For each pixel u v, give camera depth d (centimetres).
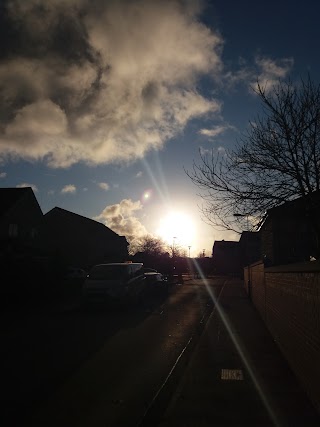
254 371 802
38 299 2084
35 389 698
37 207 3909
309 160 1305
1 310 1819
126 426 540
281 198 1360
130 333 1261
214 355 949
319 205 1337
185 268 8294
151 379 761
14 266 2020
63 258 2609
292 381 726
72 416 575
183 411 585
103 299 1844
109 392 683
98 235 6175
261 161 1345
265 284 1399
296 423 532
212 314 1728
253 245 5994
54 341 1124
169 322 1498
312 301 570
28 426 539
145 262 5756
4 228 3369
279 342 982
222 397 644
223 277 6738
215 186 1412
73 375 786
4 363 877
